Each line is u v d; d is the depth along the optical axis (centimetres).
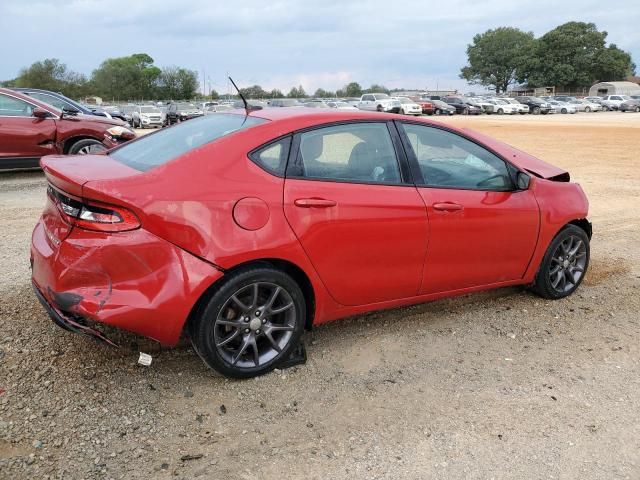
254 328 333
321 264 344
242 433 294
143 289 298
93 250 294
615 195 977
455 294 420
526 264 448
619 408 327
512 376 358
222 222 309
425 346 394
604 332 426
